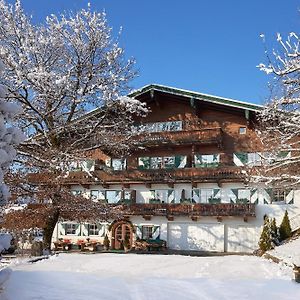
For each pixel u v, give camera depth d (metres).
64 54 24.50
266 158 22.41
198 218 31.62
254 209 30.03
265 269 15.48
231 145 32.31
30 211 21.94
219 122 33.00
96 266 16.25
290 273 14.12
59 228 35.25
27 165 21.22
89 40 24.45
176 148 33.88
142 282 10.15
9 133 6.68
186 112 33.88
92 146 25.36
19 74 21.73
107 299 8.16
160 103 34.22
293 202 29.80
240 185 31.31
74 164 25.11
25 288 8.19
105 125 25.11
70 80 24.03
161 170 32.81
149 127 34.47
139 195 34.03
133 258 19.02
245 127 32.31
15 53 23.33
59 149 22.69
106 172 33.91
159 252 30.64
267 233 23.66
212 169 31.53
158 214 32.03
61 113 24.44
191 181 31.98
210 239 31.22
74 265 16.20
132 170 33.47
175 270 15.61
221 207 30.58
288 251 19.62
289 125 20.61
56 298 7.76
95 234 34.31
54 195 22.48
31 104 22.95
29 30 23.73
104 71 24.56
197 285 9.93
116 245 33.56
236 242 30.66
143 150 34.22
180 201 32.69
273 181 23.61
